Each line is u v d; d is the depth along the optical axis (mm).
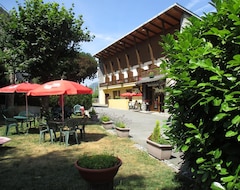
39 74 13094
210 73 2377
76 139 8297
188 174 4945
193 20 3055
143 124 14023
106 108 30250
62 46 12750
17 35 11914
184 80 2535
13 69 12188
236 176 2111
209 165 2447
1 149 7469
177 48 2709
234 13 2135
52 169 5523
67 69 14289
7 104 16453
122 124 9961
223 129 2398
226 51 2357
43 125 9164
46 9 11969
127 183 4609
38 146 7922
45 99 13312
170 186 4457
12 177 5008
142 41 30625
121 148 7598
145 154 6812
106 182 3709
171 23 23641
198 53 2402
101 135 10016
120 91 36562
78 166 3766
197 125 2699
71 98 22484
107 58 42031
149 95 26156
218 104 2115
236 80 2109
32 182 4730
